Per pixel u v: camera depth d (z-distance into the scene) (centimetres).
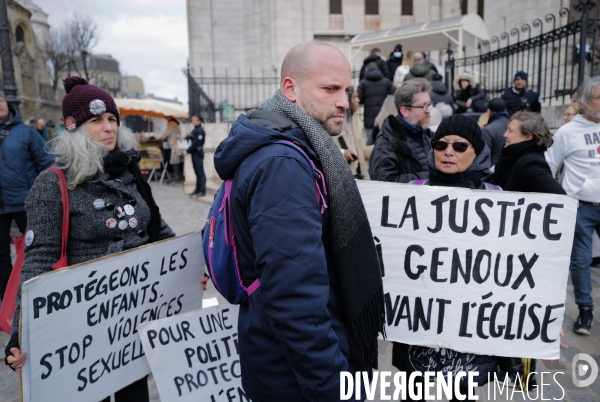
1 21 635
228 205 152
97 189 199
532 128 298
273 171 135
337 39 1833
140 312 210
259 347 148
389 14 1855
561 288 198
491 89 1018
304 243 133
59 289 178
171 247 217
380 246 210
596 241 376
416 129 296
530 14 1162
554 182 288
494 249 201
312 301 133
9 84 648
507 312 202
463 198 202
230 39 1755
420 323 208
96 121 197
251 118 153
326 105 151
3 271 421
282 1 1709
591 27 708
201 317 226
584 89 361
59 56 4041
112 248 200
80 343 187
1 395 305
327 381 136
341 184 146
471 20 1214
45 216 188
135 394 218
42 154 430
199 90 1231
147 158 1448
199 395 220
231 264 156
